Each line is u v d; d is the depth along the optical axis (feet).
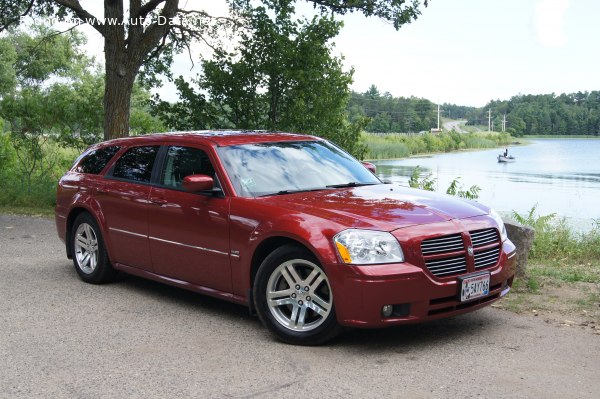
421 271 15.07
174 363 15.24
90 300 21.31
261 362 15.19
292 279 16.34
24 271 26.14
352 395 13.12
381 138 397.80
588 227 50.52
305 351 15.93
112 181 22.44
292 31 49.88
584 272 26.84
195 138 20.13
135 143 22.49
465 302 15.98
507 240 17.83
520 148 475.31
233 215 17.53
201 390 13.57
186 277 19.45
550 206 82.07
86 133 58.03
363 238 15.07
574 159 274.98
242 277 17.42
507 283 17.80
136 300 21.29
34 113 57.00
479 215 17.19
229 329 17.93
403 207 16.62
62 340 17.10
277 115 50.55
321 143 21.66
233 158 18.97
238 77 49.24
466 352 15.71
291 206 16.75
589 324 18.20
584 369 14.49
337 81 49.52
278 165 19.30
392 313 15.14
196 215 18.61
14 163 62.08
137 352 16.08
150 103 51.57
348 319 15.14
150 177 20.92
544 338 16.85
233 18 50.16
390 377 14.08
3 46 171.94
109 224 22.26
